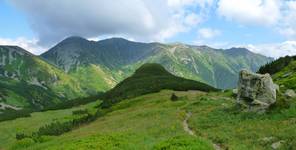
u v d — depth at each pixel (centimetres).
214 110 5281
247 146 2758
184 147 2661
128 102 10944
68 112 14962
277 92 4806
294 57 9375
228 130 3562
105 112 10500
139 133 4134
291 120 3525
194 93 10900
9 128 11006
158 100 9706
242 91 4881
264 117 4016
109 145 3319
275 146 2642
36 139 7112
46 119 12712
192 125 4291
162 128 4359
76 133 6706
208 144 2852
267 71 9562
